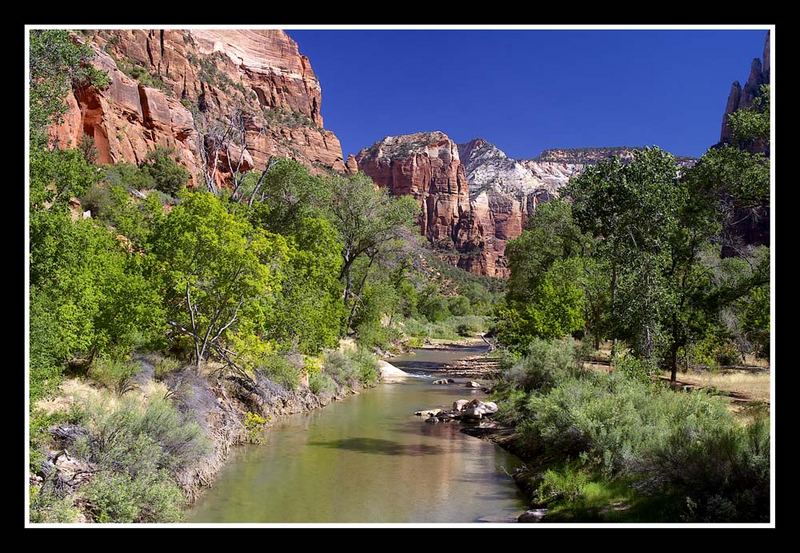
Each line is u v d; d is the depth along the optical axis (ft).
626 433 34.42
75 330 34.63
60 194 37.68
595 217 66.03
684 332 65.21
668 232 61.62
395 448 48.73
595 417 37.22
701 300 60.29
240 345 51.70
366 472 40.98
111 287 40.34
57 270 33.42
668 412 37.01
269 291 54.75
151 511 27.12
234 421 49.14
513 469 42.47
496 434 53.62
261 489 36.32
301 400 65.31
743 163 51.98
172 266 48.47
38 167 34.83
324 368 79.10
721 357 83.25
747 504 22.50
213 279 50.01
